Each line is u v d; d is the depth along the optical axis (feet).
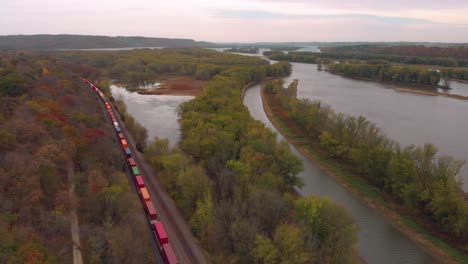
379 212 245.45
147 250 167.53
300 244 159.84
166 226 197.67
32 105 272.31
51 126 243.40
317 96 643.45
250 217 187.62
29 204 156.56
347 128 335.06
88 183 199.72
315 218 180.65
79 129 274.16
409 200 233.96
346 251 168.55
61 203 168.96
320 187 282.77
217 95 449.89
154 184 248.73
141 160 290.97
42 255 123.44
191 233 193.16
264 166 249.96
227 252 177.27
